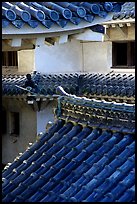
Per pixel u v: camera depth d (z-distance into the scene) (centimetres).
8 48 798
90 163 617
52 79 1622
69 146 677
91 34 798
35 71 1741
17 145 1761
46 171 655
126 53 1619
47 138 743
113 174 566
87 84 1549
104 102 646
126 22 1488
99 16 784
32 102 1563
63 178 616
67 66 1755
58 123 751
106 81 1518
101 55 1695
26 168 693
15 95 1605
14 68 1855
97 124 664
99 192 547
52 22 736
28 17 704
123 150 604
